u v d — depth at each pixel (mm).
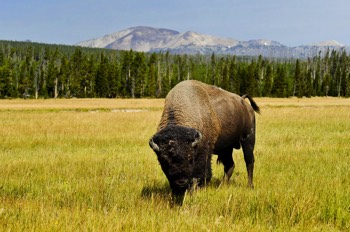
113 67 154375
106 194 10562
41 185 12367
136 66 155625
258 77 171375
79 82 154875
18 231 6848
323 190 10141
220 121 12531
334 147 20359
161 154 9102
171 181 9289
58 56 197500
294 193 9719
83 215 7898
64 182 12203
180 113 10984
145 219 7723
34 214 7988
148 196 10586
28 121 37500
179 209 9078
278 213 8508
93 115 46281
